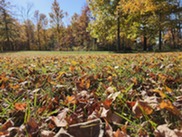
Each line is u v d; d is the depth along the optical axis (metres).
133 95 1.75
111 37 25.03
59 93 1.96
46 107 1.54
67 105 1.59
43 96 1.78
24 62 5.11
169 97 1.58
